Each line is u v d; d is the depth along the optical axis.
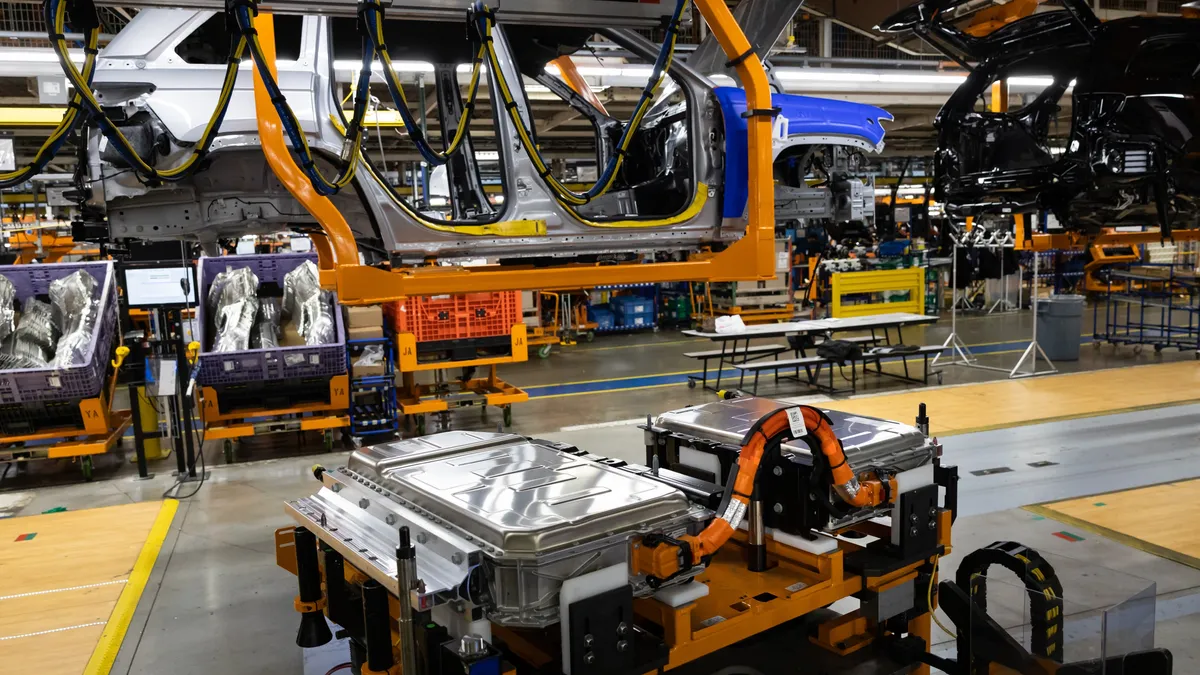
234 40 2.56
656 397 8.95
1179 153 5.75
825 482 2.63
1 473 6.48
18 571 4.25
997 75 6.43
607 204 4.80
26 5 9.36
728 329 8.42
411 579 1.96
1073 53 6.00
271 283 7.27
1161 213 5.81
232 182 3.79
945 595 2.83
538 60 4.63
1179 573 3.92
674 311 14.75
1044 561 2.84
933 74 9.23
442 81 4.48
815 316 13.54
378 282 2.70
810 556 2.66
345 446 7.07
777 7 4.85
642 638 2.30
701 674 2.64
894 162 20.75
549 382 10.01
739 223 3.88
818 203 5.36
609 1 3.08
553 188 3.10
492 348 7.96
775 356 10.11
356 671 2.80
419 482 2.49
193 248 6.44
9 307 6.45
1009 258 12.70
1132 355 10.89
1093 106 5.82
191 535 4.86
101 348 6.25
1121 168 5.70
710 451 2.98
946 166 6.79
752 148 3.26
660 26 3.21
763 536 2.79
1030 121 6.34
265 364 6.29
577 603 1.99
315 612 2.85
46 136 11.69
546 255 3.39
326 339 6.56
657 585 2.20
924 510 2.84
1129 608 2.60
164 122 3.47
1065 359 10.48
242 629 3.66
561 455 2.85
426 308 7.20
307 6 2.55
